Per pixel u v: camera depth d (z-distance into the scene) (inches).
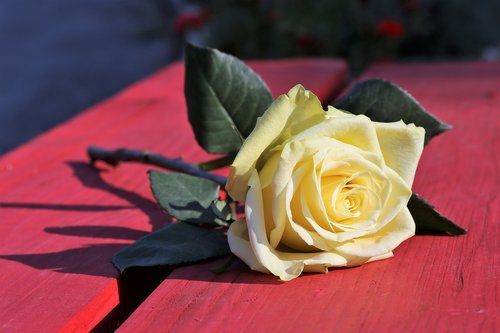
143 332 24.1
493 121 38.0
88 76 125.6
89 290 26.1
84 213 31.0
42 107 113.0
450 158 34.2
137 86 45.8
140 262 26.6
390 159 26.1
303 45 80.9
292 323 24.2
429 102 41.1
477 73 46.2
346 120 25.4
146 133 38.5
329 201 25.6
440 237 27.8
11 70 131.4
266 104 28.5
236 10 85.5
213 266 26.7
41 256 28.0
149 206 31.4
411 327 23.9
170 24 100.1
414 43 91.7
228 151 28.7
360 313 24.4
